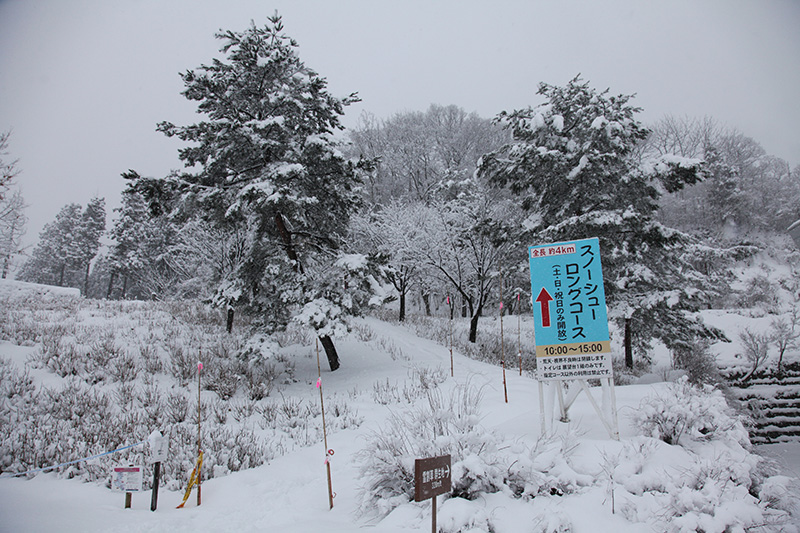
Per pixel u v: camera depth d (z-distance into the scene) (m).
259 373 12.87
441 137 44.00
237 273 13.66
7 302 17.62
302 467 6.87
